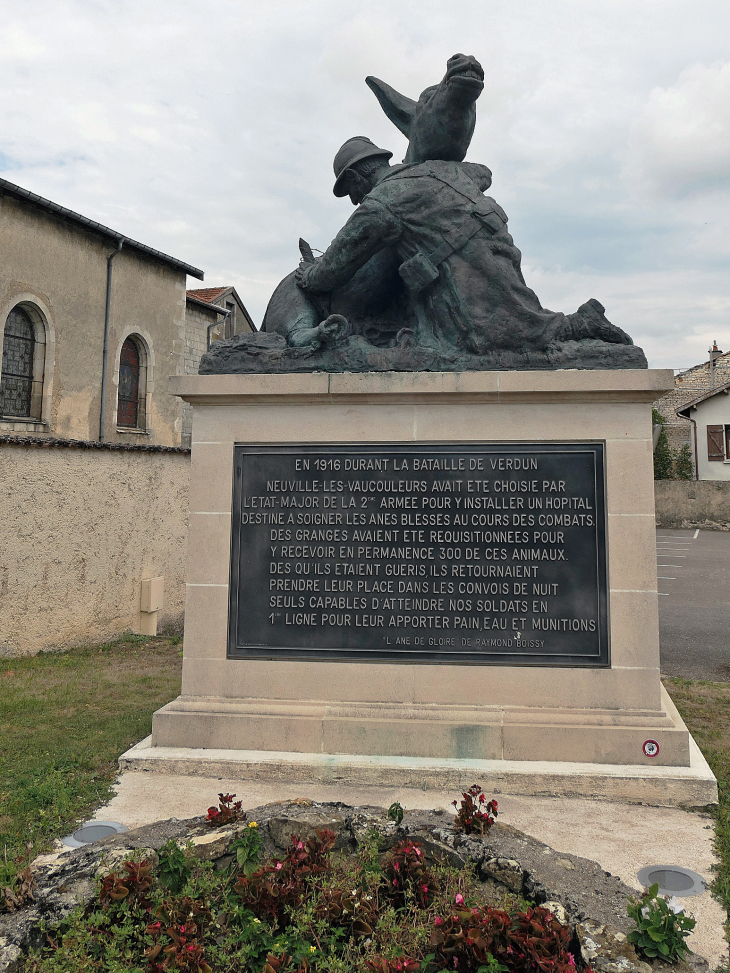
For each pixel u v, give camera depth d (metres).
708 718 6.14
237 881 3.09
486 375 4.77
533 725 4.60
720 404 32.28
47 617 9.41
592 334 5.06
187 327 22.09
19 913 3.07
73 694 7.01
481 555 4.81
